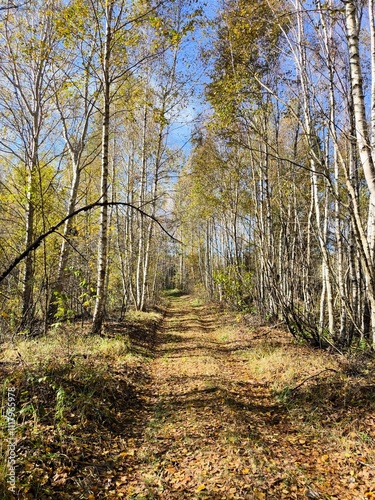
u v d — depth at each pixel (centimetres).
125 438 485
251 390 676
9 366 600
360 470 390
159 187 2367
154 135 2095
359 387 566
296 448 448
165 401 627
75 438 433
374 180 528
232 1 975
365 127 540
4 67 1122
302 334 991
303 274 1189
